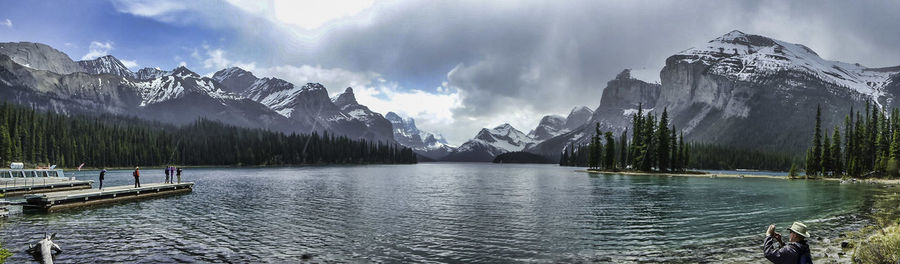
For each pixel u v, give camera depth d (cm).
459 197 5609
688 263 2156
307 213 3941
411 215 3822
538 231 3038
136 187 5488
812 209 4328
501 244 2614
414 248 2511
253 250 2461
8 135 14850
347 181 9462
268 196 5638
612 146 16962
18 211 4047
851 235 2828
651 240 2730
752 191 6731
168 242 2672
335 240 2722
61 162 17350
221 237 2816
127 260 2250
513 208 4362
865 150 13100
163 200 5097
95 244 2616
